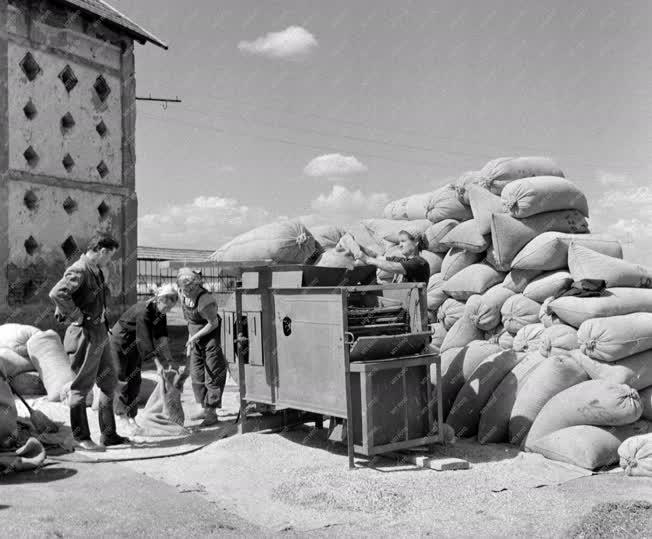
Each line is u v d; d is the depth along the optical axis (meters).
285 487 4.75
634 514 4.07
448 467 5.18
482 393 6.23
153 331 6.57
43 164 11.03
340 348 5.30
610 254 6.93
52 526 3.91
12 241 10.44
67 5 11.27
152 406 6.58
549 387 5.78
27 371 8.21
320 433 6.38
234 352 6.49
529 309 7.08
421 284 5.77
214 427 6.77
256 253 9.56
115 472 5.12
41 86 11.02
